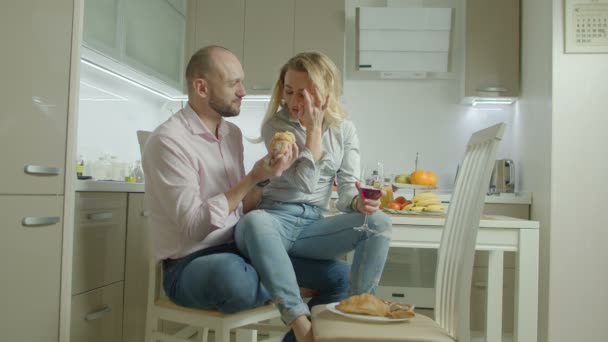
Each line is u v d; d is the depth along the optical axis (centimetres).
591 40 291
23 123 158
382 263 150
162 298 166
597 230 287
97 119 303
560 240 289
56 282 171
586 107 291
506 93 359
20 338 158
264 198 172
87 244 200
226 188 171
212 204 148
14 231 156
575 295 286
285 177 163
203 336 221
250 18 377
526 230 196
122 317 229
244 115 406
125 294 232
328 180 171
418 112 396
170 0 351
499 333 203
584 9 292
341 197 168
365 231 151
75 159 179
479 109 392
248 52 376
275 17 376
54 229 171
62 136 174
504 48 360
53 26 169
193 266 148
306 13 374
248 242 140
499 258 203
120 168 295
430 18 370
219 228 151
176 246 159
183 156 155
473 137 160
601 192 288
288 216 162
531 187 328
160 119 400
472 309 318
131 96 348
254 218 142
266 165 150
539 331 301
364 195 151
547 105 301
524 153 346
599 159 289
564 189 290
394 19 372
